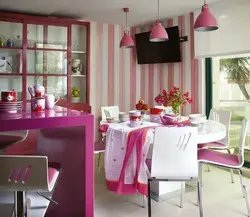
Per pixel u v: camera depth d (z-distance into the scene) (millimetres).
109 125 2582
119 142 2293
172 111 2818
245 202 2574
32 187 1246
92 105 4734
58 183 1708
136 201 2637
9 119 1317
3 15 3740
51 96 1841
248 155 3666
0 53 3889
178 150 1939
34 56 4059
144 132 2209
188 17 4137
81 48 4430
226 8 3510
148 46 4664
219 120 3223
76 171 1584
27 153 2047
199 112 4051
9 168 1220
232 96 3955
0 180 1231
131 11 4016
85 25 4309
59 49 4184
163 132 1910
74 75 4383
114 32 4871
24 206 1467
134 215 2346
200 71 4008
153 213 2373
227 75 3982
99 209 2459
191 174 1979
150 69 4926
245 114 3840
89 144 1507
